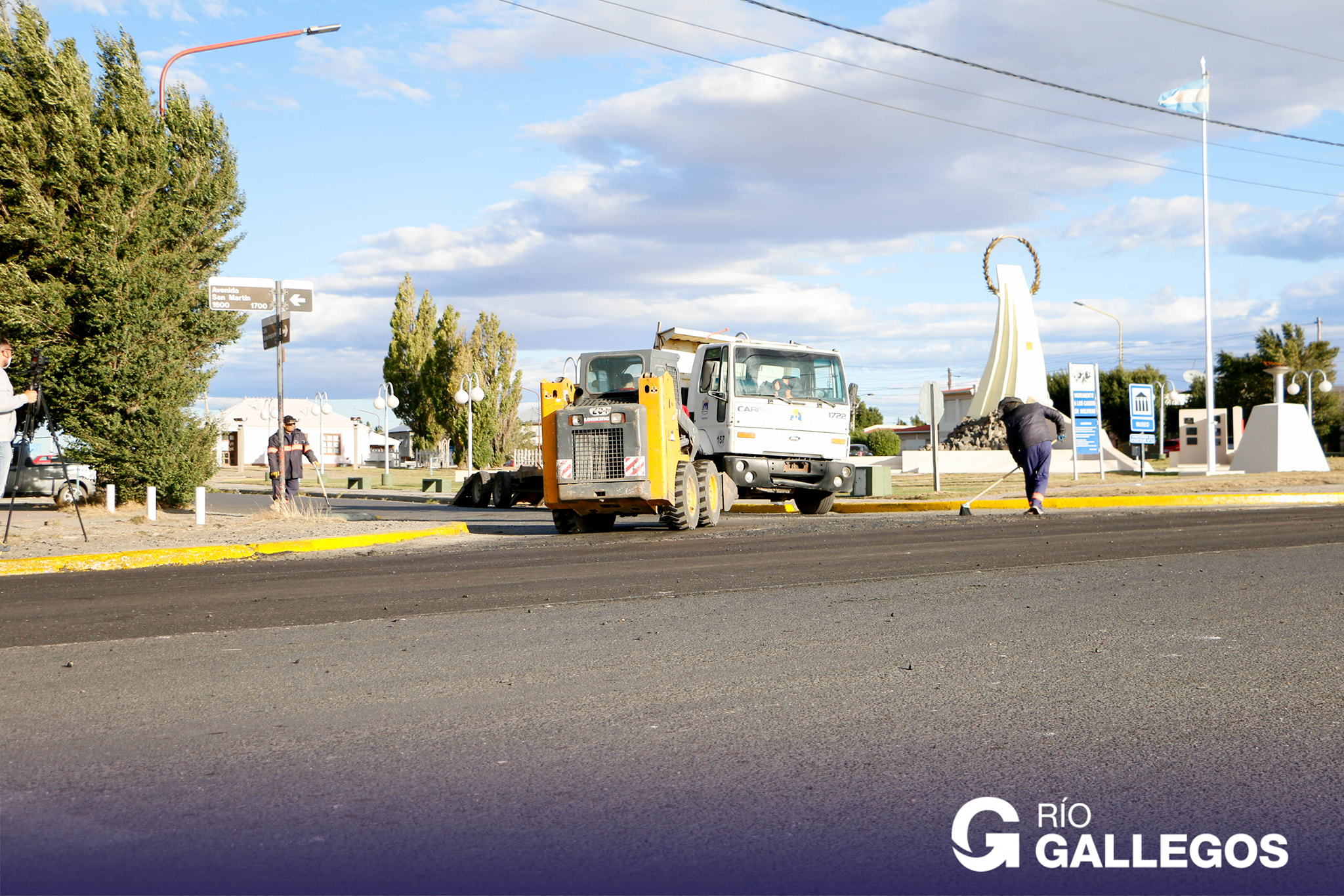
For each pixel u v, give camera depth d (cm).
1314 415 7388
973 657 565
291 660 585
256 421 7838
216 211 2125
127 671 562
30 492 2519
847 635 632
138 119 1995
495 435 5400
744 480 1866
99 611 800
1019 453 1672
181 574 1081
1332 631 625
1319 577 848
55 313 1884
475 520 1959
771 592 822
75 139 1912
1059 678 515
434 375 5662
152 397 1991
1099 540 1186
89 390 1934
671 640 625
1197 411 4312
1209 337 2905
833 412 1964
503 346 5488
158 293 1964
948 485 2873
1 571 1124
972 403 4950
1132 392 2767
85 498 2219
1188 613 690
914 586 837
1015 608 722
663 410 1506
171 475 2009
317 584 950
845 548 1173
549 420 1549
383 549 1366
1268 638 605
